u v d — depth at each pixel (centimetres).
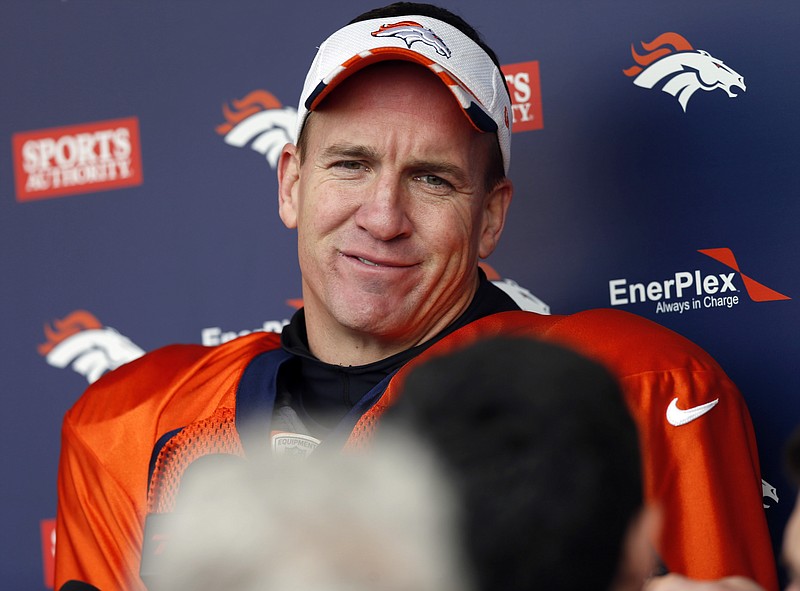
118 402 402
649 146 446
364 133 371
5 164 529
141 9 517
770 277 428
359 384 377
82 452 397
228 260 504
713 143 437
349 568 111
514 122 464
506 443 136
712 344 436
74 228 522
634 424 146
